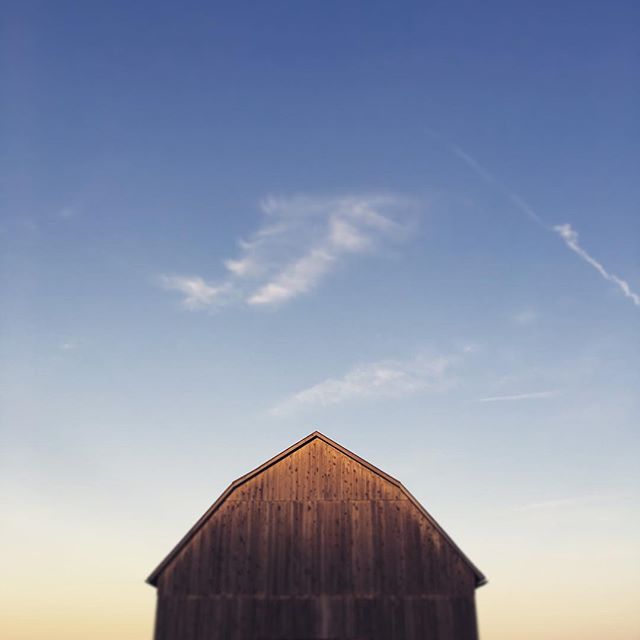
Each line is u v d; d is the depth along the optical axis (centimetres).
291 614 2566
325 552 2672
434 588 2583
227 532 2720
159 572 2641
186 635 2539
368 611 2559
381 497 2766
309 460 2855
